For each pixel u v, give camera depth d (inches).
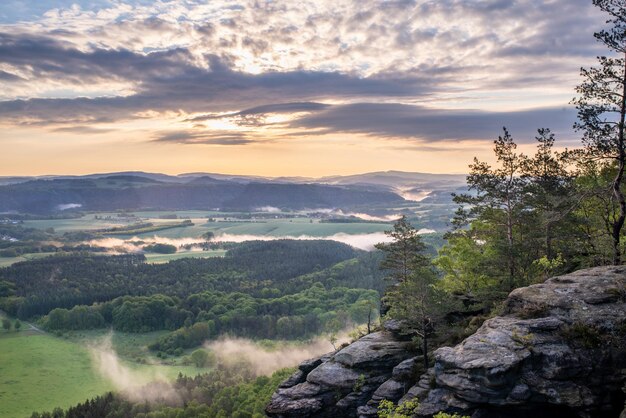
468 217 2090.3
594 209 1881.2
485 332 1223.5
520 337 1136.8
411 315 1647.4
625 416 927.7
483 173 1962.4
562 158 1595.7
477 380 1095.0
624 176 1665.8
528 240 1856.5
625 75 1409.9
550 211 1780.3
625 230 1784.0
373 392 1648.6
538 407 1069.8
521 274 1796.3
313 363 1969.7
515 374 1071.6
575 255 1818.4
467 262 2183.8
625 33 1400.1
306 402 1688.0
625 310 1117.7
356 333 2748.5
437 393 1243.8
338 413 1660.9
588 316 1133.7
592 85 1476.4
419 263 2262.6
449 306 1633.9
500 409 1114.7
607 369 1042.1
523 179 1903.3
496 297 1798.7
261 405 4793.3
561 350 1079.0
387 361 1729.8
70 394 7598.4
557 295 1245.7
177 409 5866.1
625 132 1441.9
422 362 1595.7
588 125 1471.5
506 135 1927.9
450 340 1640.0
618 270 1318.9
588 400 1011.9
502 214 1963.6
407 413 1274.6
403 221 2332.7
